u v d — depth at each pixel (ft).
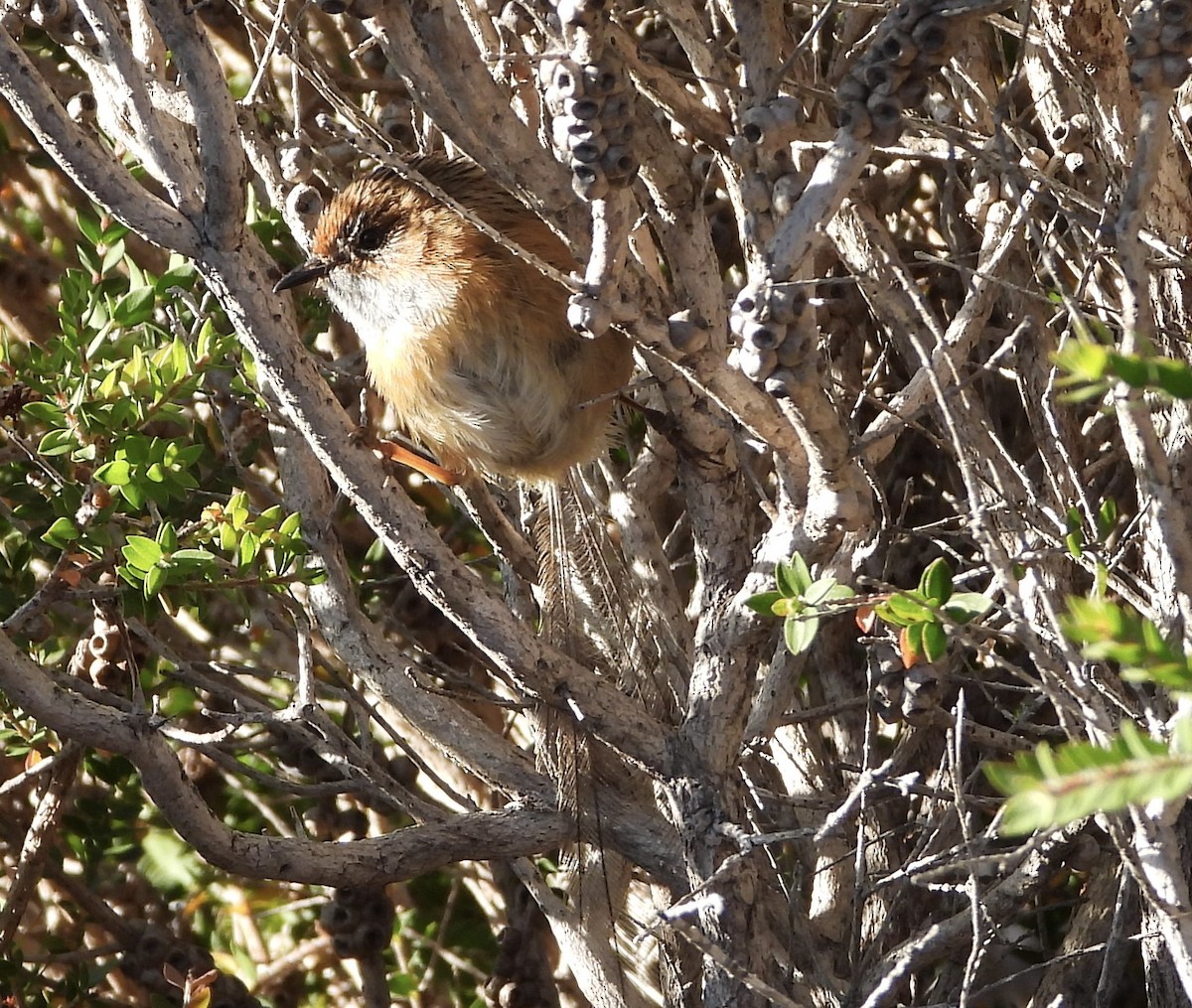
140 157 12.09
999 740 13.09
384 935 16.56
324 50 18.47
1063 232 14.08
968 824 9.71
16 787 15.89
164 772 11.93
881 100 8.08
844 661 15.85
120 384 14.12
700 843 11.52
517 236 13.55
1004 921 12.54
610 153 8.22
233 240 10.78
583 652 13.43
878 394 14.14
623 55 10.16
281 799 18.40
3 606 16.22
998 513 12.00
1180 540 8.44
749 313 8.50
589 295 8.76
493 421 13.58
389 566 18.71
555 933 13.88
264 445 19.22
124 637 14.11
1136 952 14.92
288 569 13.92
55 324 20.36
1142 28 7.48
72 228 20.67
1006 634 9.10
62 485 14.35
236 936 19.22
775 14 11.72
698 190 12.91
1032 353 12.92
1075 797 5.17
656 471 15.60
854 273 12.77
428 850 12.80
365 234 13.73
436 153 14.64
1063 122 12.44
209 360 14.17
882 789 12.23
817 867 14.89
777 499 14.82
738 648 11.44
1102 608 5.80
